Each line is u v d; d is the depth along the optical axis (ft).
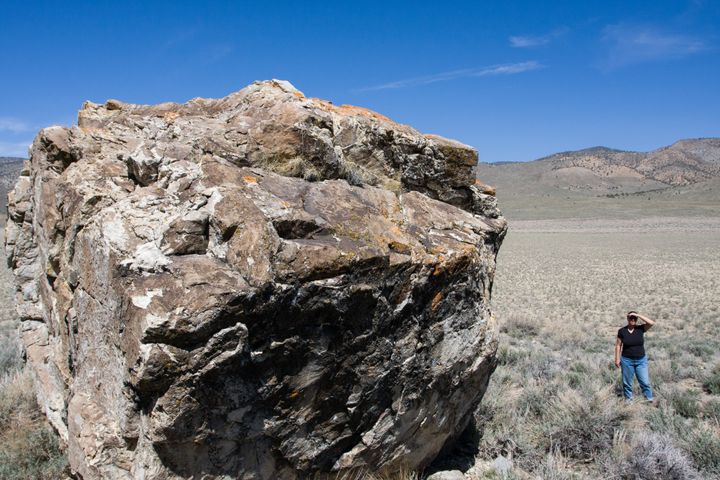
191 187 14.97
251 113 19.80
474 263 18.54
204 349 11.94
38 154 22.11
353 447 16.48
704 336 55.11
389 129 20.71
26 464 18.90
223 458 13.35
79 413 15.23
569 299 86.02
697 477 19.75
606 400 26.13
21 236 25.39
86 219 16.43
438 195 22.40
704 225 359.66
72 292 17.79
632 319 31.12
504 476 19.77
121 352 12.96
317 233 15.03
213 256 13.48
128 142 20.54
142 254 13.14
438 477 19.69
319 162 18.11
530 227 389.60
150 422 12.34
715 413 27.45
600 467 20.65
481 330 19.33
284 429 14.24
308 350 14.05
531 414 26.40
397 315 15.94
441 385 18.26
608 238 278.67
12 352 34.96
